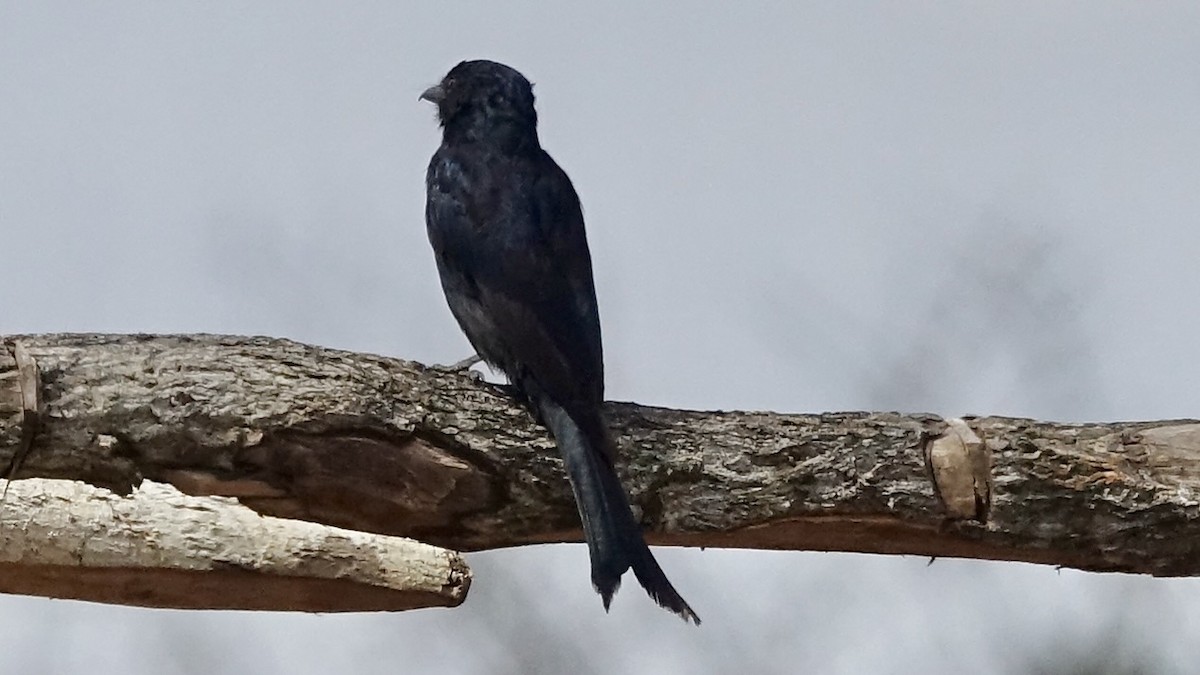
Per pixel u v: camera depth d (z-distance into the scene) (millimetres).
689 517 10930
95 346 9828
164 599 9805
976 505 11008
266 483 9992
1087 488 11062
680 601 10203
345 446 10086
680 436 10977
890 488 10930
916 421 11148
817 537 11219
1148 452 11203
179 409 9727
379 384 10250
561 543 11211
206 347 9992
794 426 11055
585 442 10664
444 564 9812
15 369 9516
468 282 12695
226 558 9422
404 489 10336
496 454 10578
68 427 9570
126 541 9391
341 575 9555
